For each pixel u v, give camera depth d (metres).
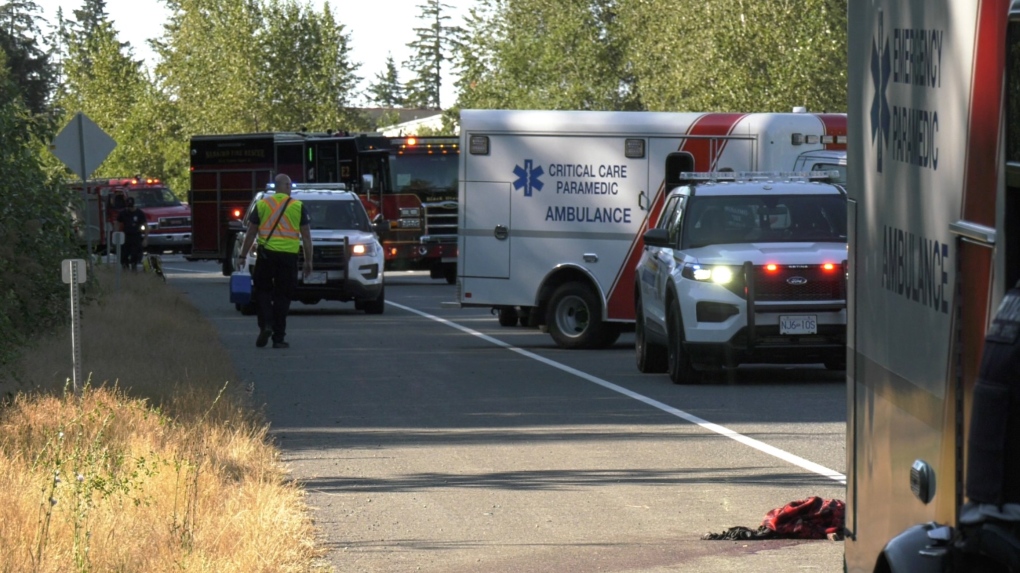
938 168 12.46
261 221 60.94
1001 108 10.34
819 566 22.34
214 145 124.12
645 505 27.38
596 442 35.22
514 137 63.38
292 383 48.03
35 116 56.38
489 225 64.00
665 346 51.53
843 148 61.00
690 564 22.56
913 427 13.20
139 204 170.00
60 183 57.66
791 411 41.06
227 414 36.12
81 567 19.81
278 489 27.28
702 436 36.22
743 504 27.45
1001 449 9.68
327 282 80.19
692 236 50.09
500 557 23.06
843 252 47.34
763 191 50.88
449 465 31.92
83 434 29.97
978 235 10.98
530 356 58.56
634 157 61.81
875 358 14.82
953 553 10.63
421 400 43.69
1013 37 10.23
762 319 46.62
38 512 22.33
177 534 22.11
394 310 87.12
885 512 14.31
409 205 114.69
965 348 11.38
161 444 30.27
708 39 159.00
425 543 24.09
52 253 56.59
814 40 149.00
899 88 13.91
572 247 62.56
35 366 44.28
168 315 67.75
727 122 61.19
